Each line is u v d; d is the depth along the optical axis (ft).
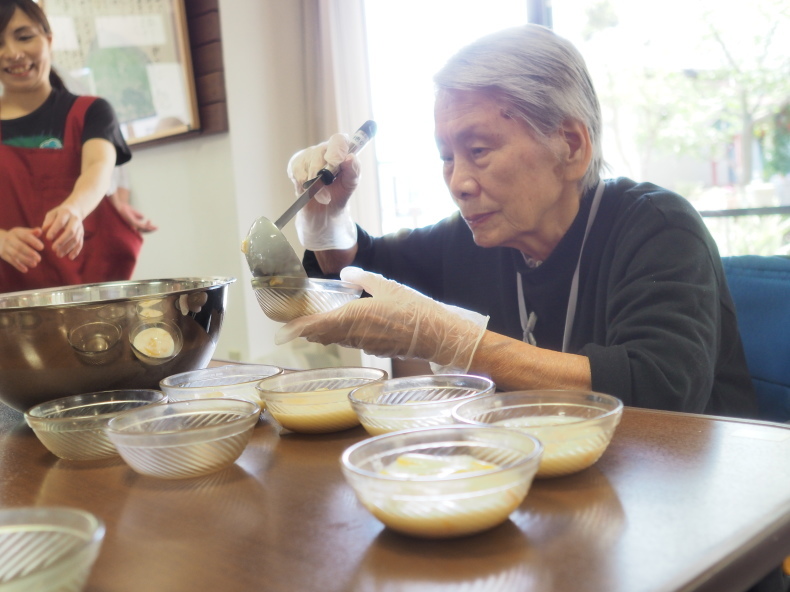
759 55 8.39
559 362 2.89
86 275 7.97
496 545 1.46
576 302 3.98
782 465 1.77
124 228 8.20
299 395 2.34
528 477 1.54
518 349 2.94
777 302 3.78
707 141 8.84
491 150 3.52
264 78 9.55
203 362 3.03
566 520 1.55
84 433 2.26
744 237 8.79
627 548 1.39
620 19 8.75
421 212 9.67
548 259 4.00
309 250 5.01
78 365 2.62
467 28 9.00
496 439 1.74
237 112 9.25
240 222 9.34
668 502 1.59
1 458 2.45
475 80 3.38
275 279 2.89
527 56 3.40
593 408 2.04
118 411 2.51
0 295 3.32
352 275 3.39
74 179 7.53
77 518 1.42
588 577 1.28
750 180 8.72
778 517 1.47
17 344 2.57
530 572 1.32
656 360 2.88
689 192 9.05
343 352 9.65
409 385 2.41
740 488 1.64
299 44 9.95
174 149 9.85
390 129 9.66
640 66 8.86
